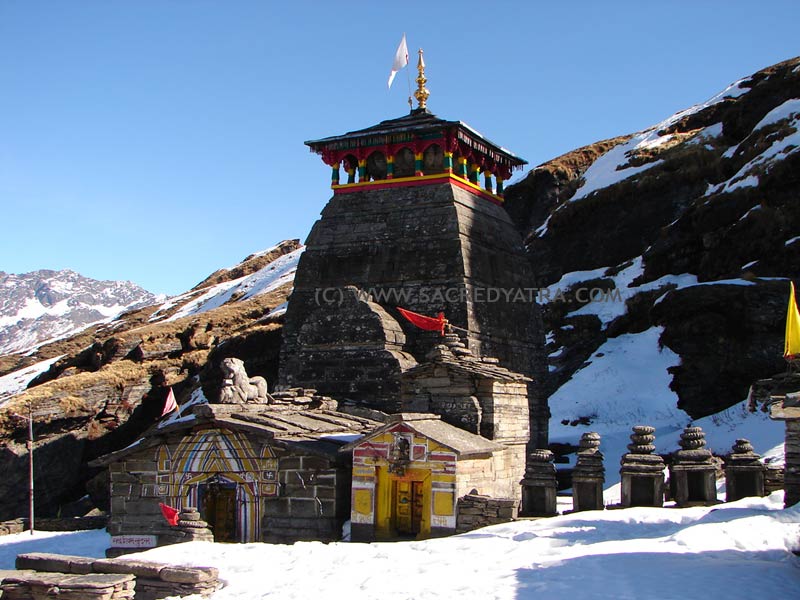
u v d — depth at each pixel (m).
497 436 30.39
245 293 126.75
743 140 71.69
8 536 38.75
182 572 20.56
